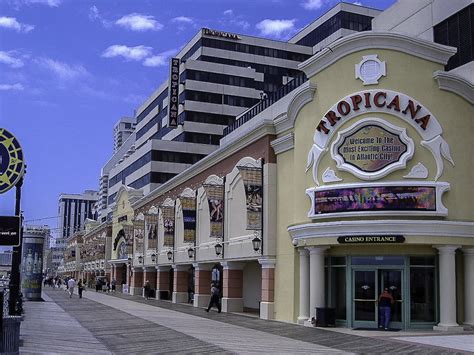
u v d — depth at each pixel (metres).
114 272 74.56
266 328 25.05
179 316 31.91
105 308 38.38
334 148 25.03
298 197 26.64
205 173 40.56
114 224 76.75
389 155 24.03
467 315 23.92
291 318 27.88
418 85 24.39
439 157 23.81
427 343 19.50
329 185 25.00
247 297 37.84
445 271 23.55
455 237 23.48
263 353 17.23
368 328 24.48
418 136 24.06
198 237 41.16
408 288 24.17
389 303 24.11
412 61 24.55
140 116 111.38
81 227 154.38
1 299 13.17
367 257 24.94
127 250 64.12
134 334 22.45
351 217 24.17
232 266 35.31
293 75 96.19
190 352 17.45
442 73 24.17
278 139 29.80
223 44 93.06
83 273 111.00
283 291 28.94
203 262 39.62
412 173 23.80
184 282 46.88
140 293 62.09
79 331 23.31
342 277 25.69
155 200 55.59
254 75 93.06
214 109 89.56
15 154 13.37
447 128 24.19
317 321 25.31
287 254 28.77
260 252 30.52
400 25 32.88
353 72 25.16
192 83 89.38
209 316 31.94
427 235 23.25
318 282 25.50
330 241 24.64
